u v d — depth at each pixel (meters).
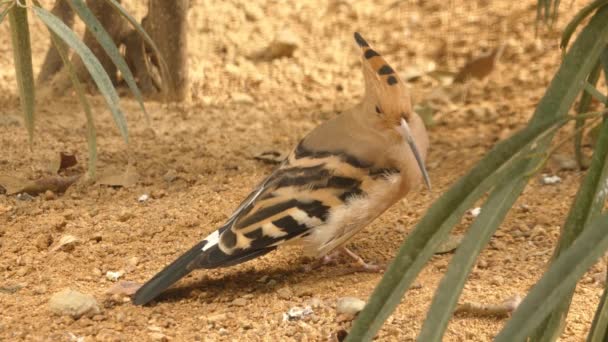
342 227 9.34
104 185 12.55
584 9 7.03
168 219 11.41
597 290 9.14
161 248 10.62
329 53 18.30
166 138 14.53
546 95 6.29
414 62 17.73
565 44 7.36
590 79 9.24
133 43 16.31
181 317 8.92
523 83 16.66
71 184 12.42
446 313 5.52
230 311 9.04
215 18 19.34
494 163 5.80
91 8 15.83
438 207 5.75
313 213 9.17
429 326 5.51
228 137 14.69
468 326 8.49
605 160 6.14
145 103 16.27
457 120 15.43
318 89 17.06
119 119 8.80
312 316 8.83
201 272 10.05
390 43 18.41
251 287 9.64
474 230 5.73
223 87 17.05
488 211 5.80
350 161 9.36
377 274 9.95
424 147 9.90
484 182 5.76
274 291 9.52
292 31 18.98
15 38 10.39
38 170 12.95
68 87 16.42
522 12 18.80
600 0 6.77
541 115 6.27
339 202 9.24
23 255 10.41
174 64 16.14
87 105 9.97
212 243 9.27
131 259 10.25
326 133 9.73
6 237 10.88
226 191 12.39
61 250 10.50
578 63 6.30
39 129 14.73
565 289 5.24
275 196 9.26
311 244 9.31
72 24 15.83
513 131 14.67
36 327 8.66
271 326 8.67
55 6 15.78
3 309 9.06
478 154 13.66
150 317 8.89
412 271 5.67
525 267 9.81
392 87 9.35
